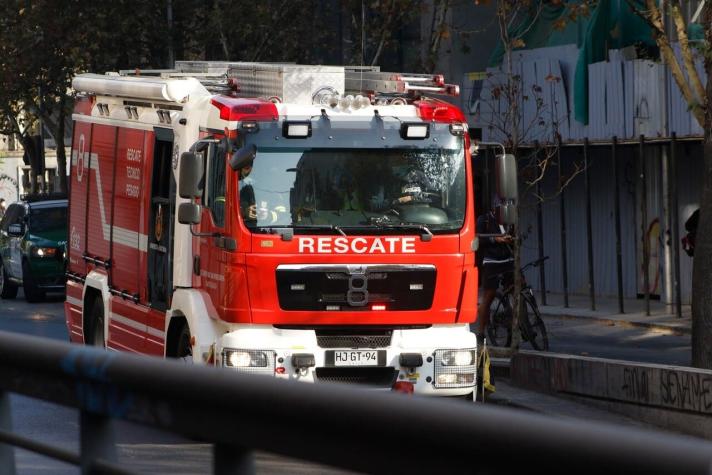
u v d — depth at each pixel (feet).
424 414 11.80
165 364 15.64
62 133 235.81
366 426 12.33
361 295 69.36
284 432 13.47
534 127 153.48
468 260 71.15
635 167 151.74
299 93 72.43
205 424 14.75
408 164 71.00
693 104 85.10
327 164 69.97
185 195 69.26
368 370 69.92
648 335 121.80
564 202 152.76
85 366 17.11
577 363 75.31
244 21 191.52
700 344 77.71
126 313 83.15
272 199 69.00
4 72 220.02
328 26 200.64
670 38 133.69
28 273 166.40
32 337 19.22
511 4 103.30
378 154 70.54
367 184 70.28
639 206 152.46
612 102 139.54
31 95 236.02
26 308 158.81
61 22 209.05
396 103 73.41
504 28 100.42
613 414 71.97
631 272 154.81
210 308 70.59
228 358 68.49
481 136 166.81
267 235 68.49
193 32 201.26
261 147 69.15
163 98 75.51
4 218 180.96
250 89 75.36
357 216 69.87
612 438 10.48
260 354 68.44
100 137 90.12
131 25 203.92
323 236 69.10
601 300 153.48
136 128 82.17
